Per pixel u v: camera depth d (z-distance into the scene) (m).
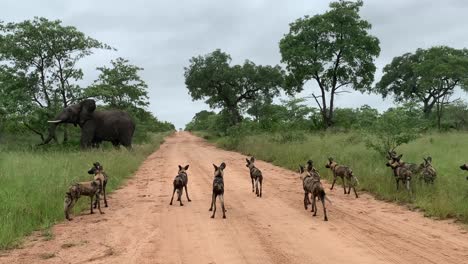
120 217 10.74
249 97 57.41
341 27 42.00
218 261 7.18
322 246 7.96
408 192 12.14
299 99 32.03
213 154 32.03
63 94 31.19
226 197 13.34
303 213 10.91
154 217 10.67
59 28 29.58
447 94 47.69
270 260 7.19
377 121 18.02
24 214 9.88
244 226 9.59
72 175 14.63
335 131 37.44
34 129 29.83
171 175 19.19
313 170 12.48
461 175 13.58
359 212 10.91
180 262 7.16
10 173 13.77
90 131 26.77
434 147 20.52
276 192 14.20
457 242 8.10
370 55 43.69
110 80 39.75
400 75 61.38
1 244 8.11
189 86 56.59
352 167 16.50
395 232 8.91
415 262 6.98
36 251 7.88
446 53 49.62
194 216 10.71
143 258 7.39
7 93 27.00
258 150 28.91
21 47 29.59
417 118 17.95
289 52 42.69
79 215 11.01
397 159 12.90
